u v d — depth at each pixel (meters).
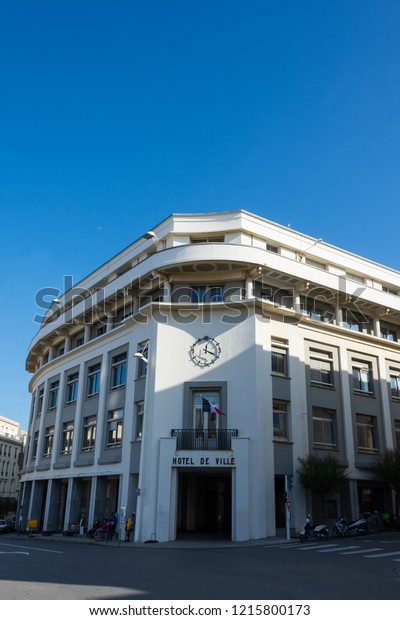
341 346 32.25
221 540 24.58
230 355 27.80
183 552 18.77
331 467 27.03
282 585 10.21
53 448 37.41
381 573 12.20
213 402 27.41
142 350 30.17
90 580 10.51
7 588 9.30
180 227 31.34
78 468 33.66
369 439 32.09
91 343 35.59
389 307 34.31
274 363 28.97
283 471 26.81
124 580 10.57
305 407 29.00
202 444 26.25
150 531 24.83
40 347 44.84
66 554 17.08
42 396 42.56
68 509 33.75
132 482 28.27
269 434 26.80
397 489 29.92
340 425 30.62
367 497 30.78
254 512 24.72
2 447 90.69
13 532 46.41
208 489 29.61
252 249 29.22
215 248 28.97
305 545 20.83
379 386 33.50
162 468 25.48
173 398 27.42
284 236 32.28
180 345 28.33
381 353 34.31
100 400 33.00
